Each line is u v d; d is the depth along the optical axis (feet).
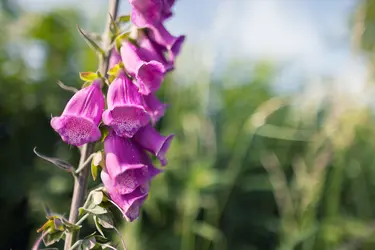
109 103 1.64
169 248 3.22
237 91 3.97
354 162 4.00
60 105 3.60
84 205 1.67
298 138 3.79
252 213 3.65
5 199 3.32
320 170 3.32
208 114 3.57
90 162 1.70
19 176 3.37
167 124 3.60
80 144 1.61
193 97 3.50
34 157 3.46
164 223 3.30
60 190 3.28
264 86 4.20
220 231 3.39
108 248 1.76
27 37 3.63
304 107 3.69
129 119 1.63
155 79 1.65
